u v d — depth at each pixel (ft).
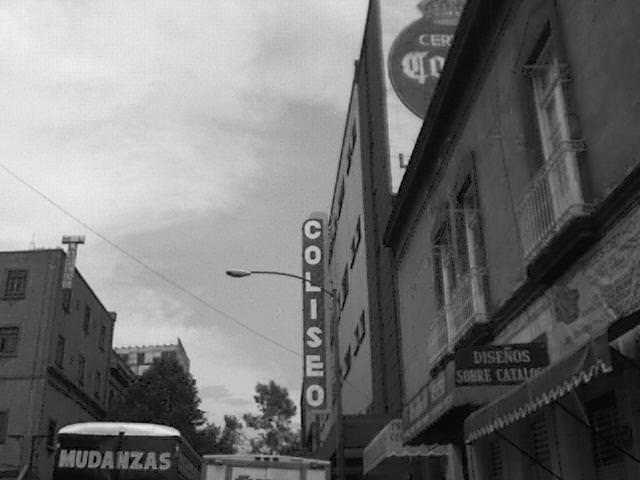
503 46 40.47
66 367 149.18
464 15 43.70
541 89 36.63
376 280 87.71
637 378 26.32
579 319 30.76
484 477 43.65
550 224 31.91
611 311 28.07
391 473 67.56
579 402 28.81
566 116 31.19
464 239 48.08
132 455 44.11
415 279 63.57
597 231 28.91
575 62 31.32
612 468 29.07
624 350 21.12
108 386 184.14
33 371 135.85
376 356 87.56
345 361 127.34
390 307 76.48
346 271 126.11
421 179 59.36
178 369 169.17
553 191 31.68
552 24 33.12
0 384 134.82
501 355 33.58
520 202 37.88
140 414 159.33
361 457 84.64
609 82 28.35
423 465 61.05
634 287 26.53
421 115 83.97
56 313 142.61
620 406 27.68
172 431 45.06
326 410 130.52
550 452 33.09
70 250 149.38
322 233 150.51
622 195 26.91
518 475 37.52
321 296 142.41
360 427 74.02
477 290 43.14
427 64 86.43
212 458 47.37
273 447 288.51
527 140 36.50
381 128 85.30
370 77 95.81
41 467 132.05
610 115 28.27
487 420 28.99
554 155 31.30
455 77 47.44
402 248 69.31
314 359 134.82
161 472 43.91
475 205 45.27
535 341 35.37
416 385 62.34
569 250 30.14
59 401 144.46
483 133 44.27
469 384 33.14
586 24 30.22
